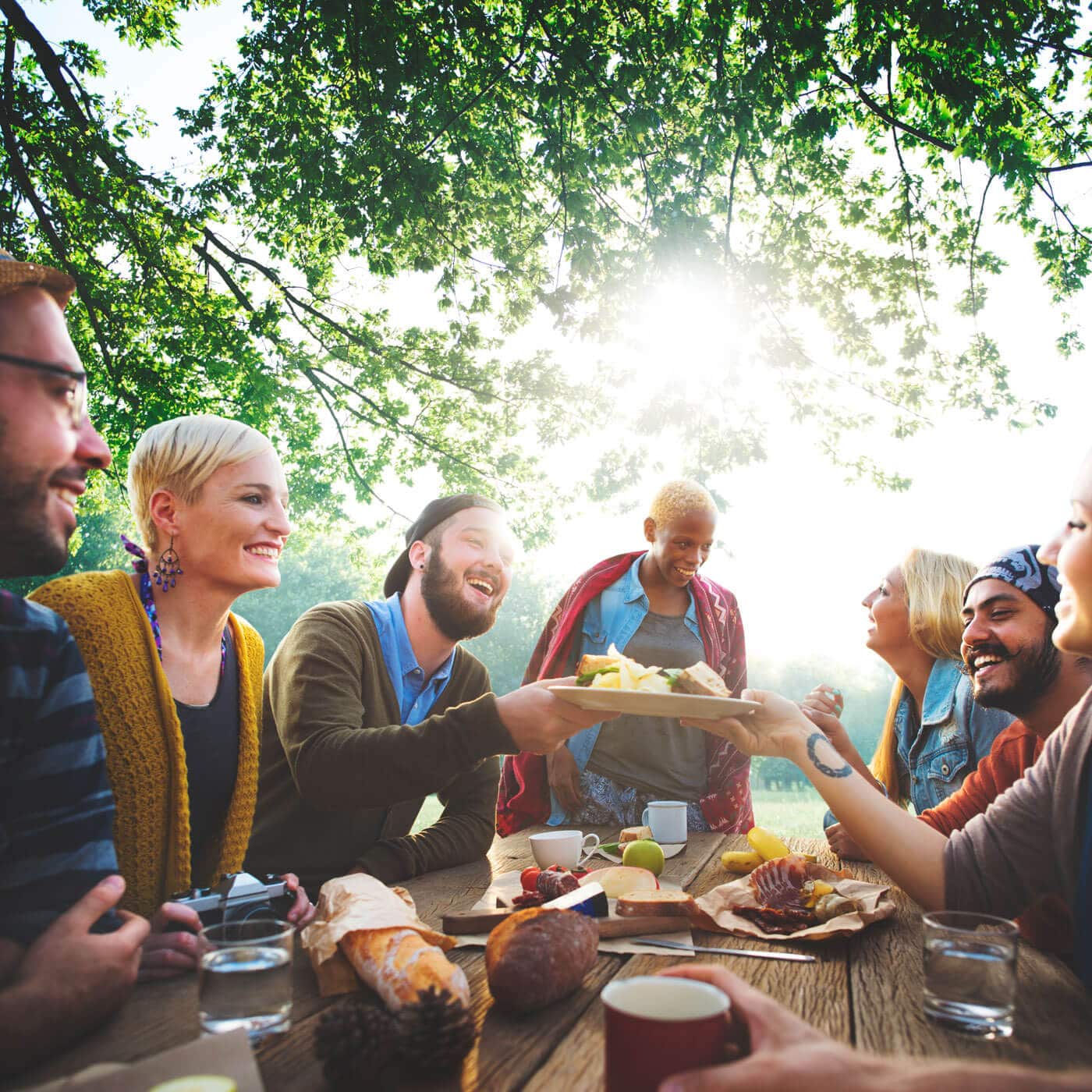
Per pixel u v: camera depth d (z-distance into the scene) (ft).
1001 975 3.67
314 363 45.93
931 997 3.81
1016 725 6.46
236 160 38.68
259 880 5.02
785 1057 2.60
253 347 41.32
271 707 7.48
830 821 8.71
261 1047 3.50
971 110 29.66
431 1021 3.17
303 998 4.08
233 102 38.78
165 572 6.13
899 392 39.96
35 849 3.61
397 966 3.73
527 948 3.91
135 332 39.40
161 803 5.62
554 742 6.24
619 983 2.87
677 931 5.10
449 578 8.09
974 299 37.68
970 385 39.47
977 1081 2.49
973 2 28.14
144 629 5.83
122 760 5.48
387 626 8.03
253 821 7.37
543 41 32.27
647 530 13.09
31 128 33.83
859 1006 3.99
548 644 13.24
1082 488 4.41
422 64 32.55
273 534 6.28
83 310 39.09
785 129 32.76
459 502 8.36
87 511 50.47
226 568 6.14
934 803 9.01
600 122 32.45
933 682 9.14
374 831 7.60
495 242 39.93
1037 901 4.76
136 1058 3.38
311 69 35.35
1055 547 4.60
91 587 5.82
